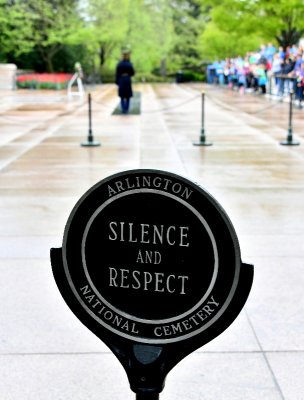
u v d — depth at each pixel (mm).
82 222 2455
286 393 3641
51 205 8094
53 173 10359
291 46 33750
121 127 17297
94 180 9750
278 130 16422
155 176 2354
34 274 5504
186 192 2332
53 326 4488
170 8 64188
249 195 8648
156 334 2449
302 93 24219
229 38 49281
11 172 10477
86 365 3973
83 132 16172
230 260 2328
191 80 64188
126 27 53812
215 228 2322
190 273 2379
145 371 2467
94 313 2496
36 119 20031
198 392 3662
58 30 44531
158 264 2410
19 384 3771
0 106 25859
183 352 2445
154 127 17266
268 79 33219
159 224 2381
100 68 56812
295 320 4559
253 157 12000
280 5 31547
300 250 6168
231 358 4035
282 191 8906
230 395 3631
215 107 24750
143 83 58031
